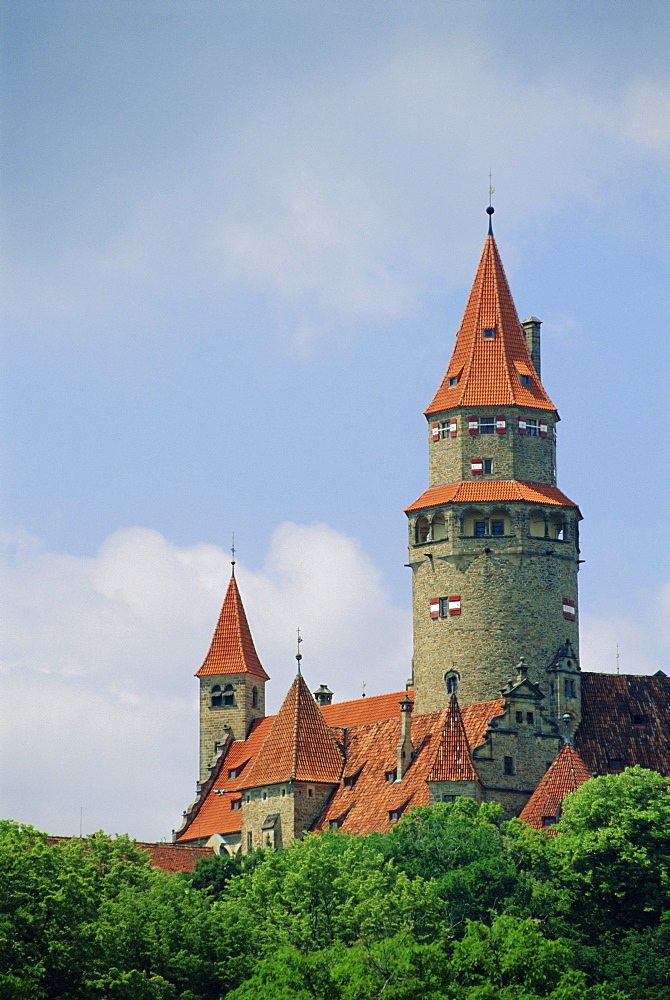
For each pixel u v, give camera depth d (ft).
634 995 538.06
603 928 581.53
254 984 491.31
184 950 528.63
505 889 581.12
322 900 570.05
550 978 482.28
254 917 563.07
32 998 477.36
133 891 552.82
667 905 586.86
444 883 577.43
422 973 481.87
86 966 501.15
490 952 489.26
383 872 570.05
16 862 504.43
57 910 504.84
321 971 490.49
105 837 584.40
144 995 505.25
